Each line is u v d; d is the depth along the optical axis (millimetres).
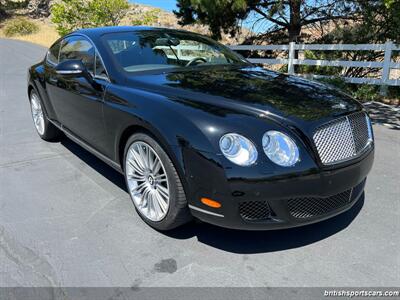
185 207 2879
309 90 3332
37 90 5266
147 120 2957
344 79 9250
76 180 4191
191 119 2758
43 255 2879
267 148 2611
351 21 11297
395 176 4160
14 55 18297
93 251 2924
